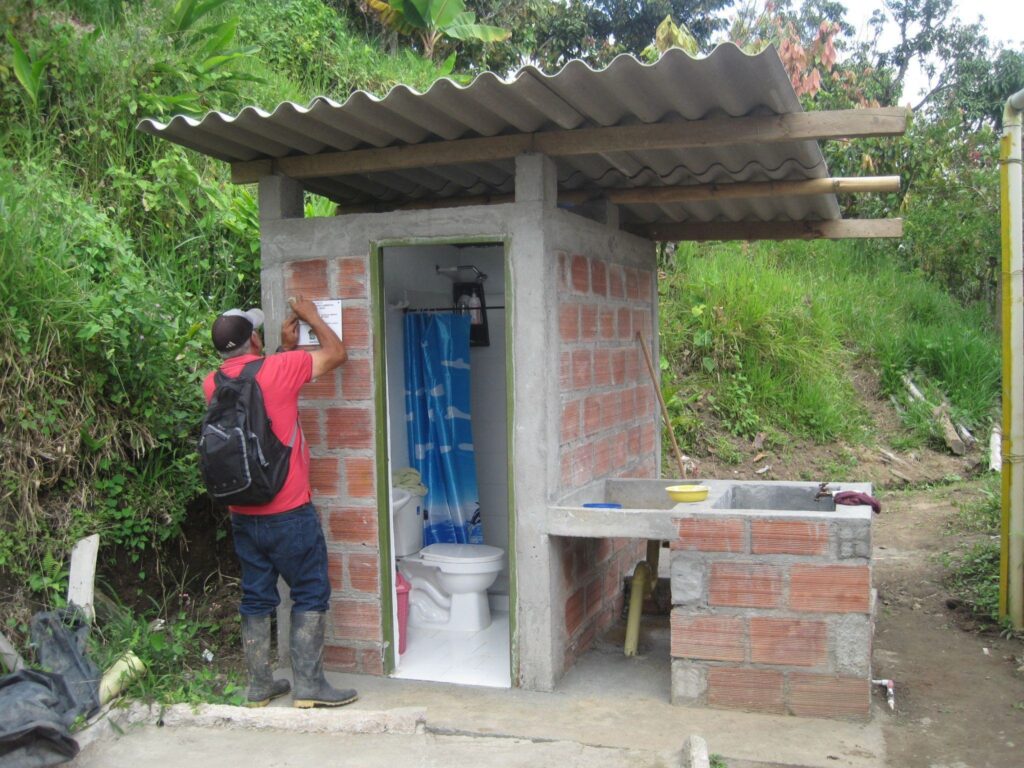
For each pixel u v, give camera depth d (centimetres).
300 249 459
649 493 503
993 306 1276
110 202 638
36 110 634
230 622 504
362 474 455
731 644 407
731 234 606
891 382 1077
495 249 591
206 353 568
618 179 504
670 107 382
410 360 566
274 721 390
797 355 1023
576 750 369
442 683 445
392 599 461
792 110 378
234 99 795
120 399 493
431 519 565
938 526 755
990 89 1694
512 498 433
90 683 383
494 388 592
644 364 589
